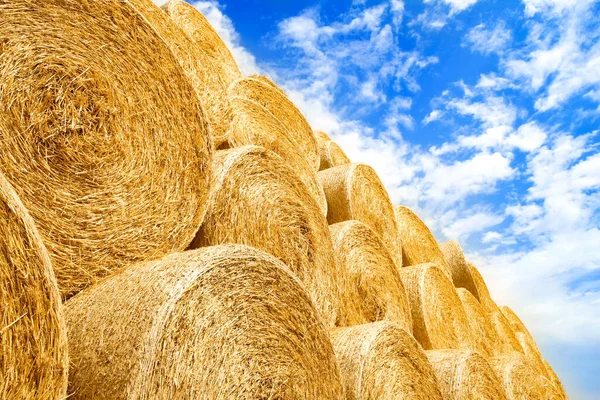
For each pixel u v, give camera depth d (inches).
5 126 94.5
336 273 178.2
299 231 164.2
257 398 100.4
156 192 119.2
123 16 115.5
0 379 64.0
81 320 95.7
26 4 99.0
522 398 272.4
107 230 108.9
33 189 97.7
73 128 104.7
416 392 172.1
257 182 154.7
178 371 87.0
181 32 169.0
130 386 82.7
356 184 251.3
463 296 336.2
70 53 105.4
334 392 122.8
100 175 108.7
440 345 257.3
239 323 99.7
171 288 90.1
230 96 204.7
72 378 89.8
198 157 129.2
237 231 145.6
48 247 99.0
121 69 114.6
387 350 163.5
